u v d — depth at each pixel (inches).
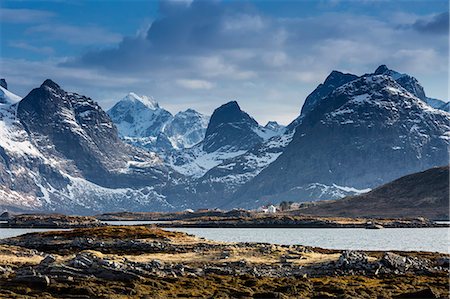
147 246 5526.6
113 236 6230.3
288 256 4702.3
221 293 3270.2
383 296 3326.8
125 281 3454.7
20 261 4530.0
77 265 3585.1
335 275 3978.8
